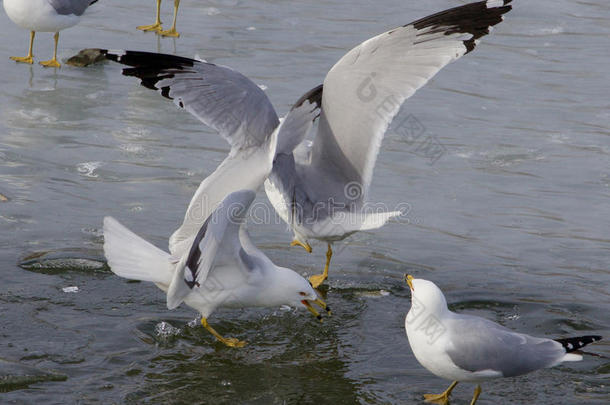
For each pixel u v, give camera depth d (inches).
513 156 655.1
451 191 589.6
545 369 386.6
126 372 364.2
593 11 1072.8
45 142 628.1
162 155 622.8
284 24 970.7
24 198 533.3
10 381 346.0
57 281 438.9
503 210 563.8
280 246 505.0
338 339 408.5
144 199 545.6
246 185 387.2
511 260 495.8
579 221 550.3
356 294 454.3
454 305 439.8
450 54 411.5
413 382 372.2
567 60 893.8
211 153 634.8
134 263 378.9
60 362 366.3
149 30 927.7
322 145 446.0
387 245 510.6
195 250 336.2
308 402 350.6
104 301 425.1
